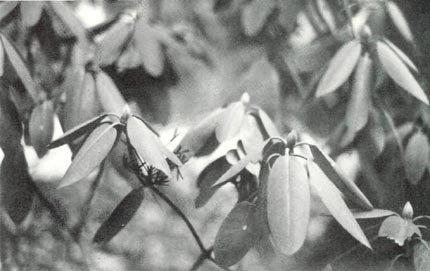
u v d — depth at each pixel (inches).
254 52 52.6
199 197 49.8
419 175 51.6
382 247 51.0
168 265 52.6
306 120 52.1
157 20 51.7
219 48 52.4
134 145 44.3
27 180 51.8
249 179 49.7
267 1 51.5
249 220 47.6
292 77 52.3
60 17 49.3
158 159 44.2
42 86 50.3
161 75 51.3
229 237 47.6
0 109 49.8
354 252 51.1
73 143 48.5
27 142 51.2
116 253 52.6
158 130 51.7
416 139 52.0
